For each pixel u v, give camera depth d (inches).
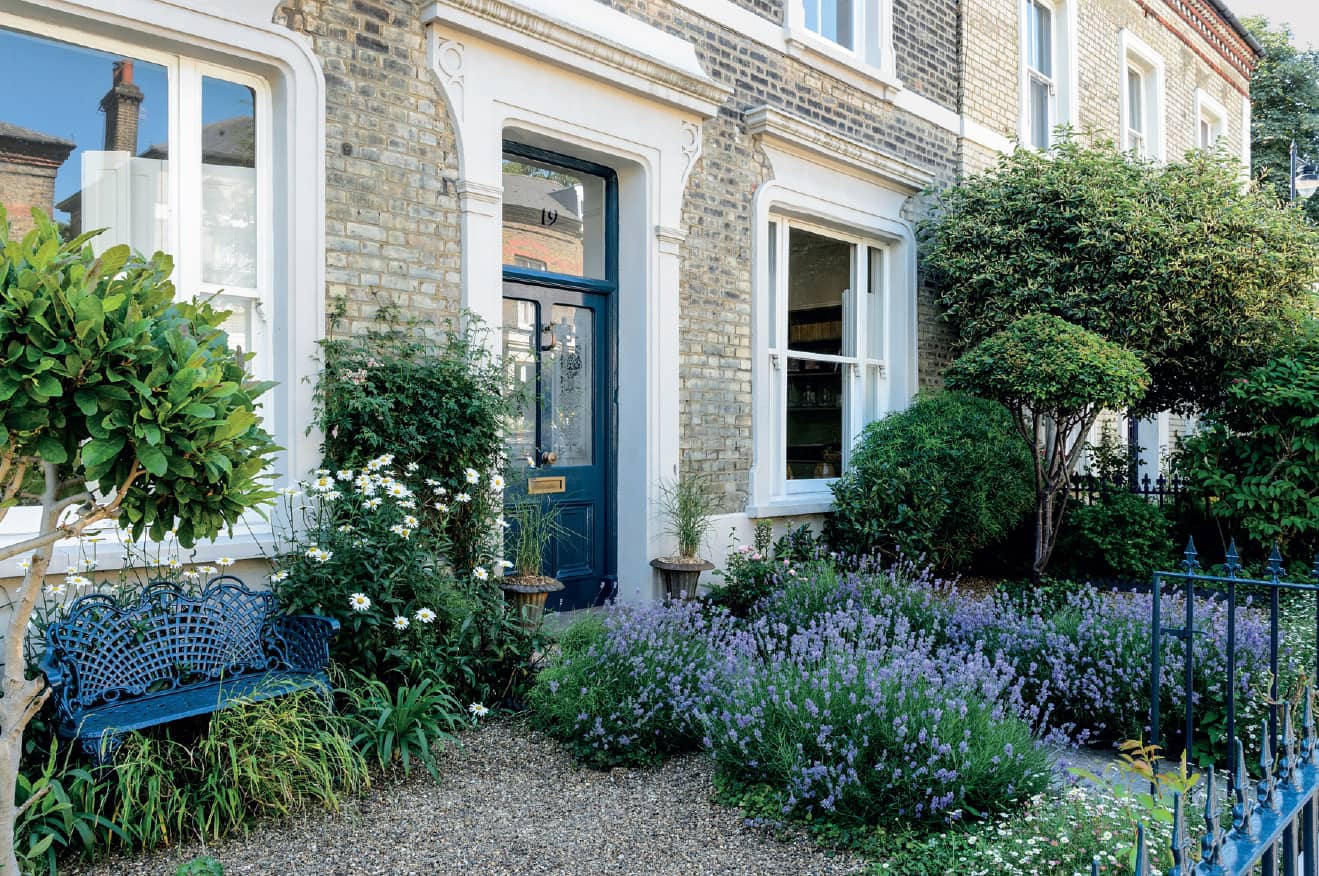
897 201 338.6
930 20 350.0
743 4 276.2
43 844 104.3
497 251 211.6
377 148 191.6
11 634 80.6
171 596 143.8
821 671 144.6
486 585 192.5
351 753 137.6
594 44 225.6
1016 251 327.6
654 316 251.8
